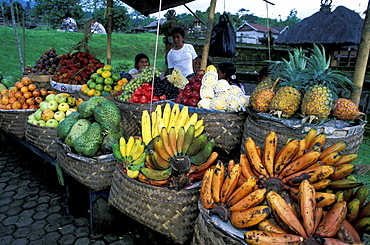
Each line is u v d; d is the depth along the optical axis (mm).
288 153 1616
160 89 3182
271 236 1301
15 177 3926
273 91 2102
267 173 1672
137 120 2928
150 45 17562
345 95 5504
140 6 6180
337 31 7906
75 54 5051
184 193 1899
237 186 1666
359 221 1551
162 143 1938
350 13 8422
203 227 1559
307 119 1886
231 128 2375
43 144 3246
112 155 2475
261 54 10766
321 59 2037
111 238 2717
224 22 5305
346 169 1618
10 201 3328
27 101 4031
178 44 5227
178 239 1942
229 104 2461
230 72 4066
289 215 1354
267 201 1453
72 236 2738
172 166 1908
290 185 1628
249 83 8562
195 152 1992
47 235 2750
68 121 2752
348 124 1884
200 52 9188
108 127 2518
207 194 1606
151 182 1940
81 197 3074
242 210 1487
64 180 2986
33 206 3236
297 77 2021
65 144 2633
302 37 8727
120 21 18375
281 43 9648
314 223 1349
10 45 13336
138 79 3303
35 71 5348
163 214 1908
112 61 13883
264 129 1989
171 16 8719
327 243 1256
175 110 2518
